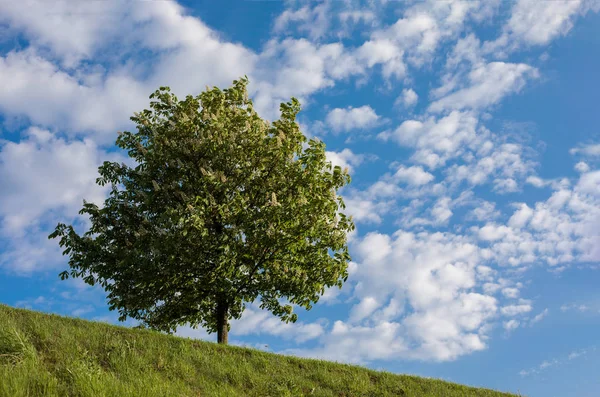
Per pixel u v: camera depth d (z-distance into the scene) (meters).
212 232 15.60
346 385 13.14
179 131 16.70
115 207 16.16
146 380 9.69
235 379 11.56
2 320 10.58
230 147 16.22
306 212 15.66
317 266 16.27
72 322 12.02
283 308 17.14
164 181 16.50
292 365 13.56
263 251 15.88
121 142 17.42
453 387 15.17
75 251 15.80
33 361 9.00
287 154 16.67
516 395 15.38
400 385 13.92
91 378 8.77
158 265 15.14
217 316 17.05
